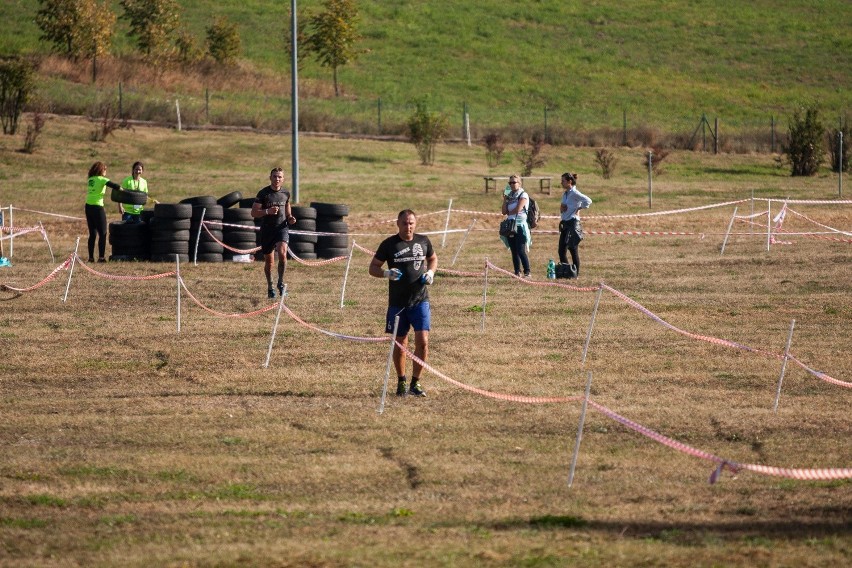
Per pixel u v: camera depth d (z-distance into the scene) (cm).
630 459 2061
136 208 4941
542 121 12038
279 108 11094
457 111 12506
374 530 1634
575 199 4441
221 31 13238
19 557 1536
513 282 4384
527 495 1834
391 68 14750
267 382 2723
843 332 3312
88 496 1842
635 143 10488
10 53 12231
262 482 1927
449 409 2455
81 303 3841
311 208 5097
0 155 7844
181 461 2053
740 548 1516
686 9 18562
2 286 4081
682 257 5097
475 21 17275
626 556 1476
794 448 2128
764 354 2995
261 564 1457
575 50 16200
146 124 9538
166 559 1493
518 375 2795
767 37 17238
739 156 10150
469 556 1482
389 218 6444
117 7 15500
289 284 4334
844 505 1761
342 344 3175
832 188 8075
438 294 4072
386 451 2122
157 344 3162
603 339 3241
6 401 2550
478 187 7712
